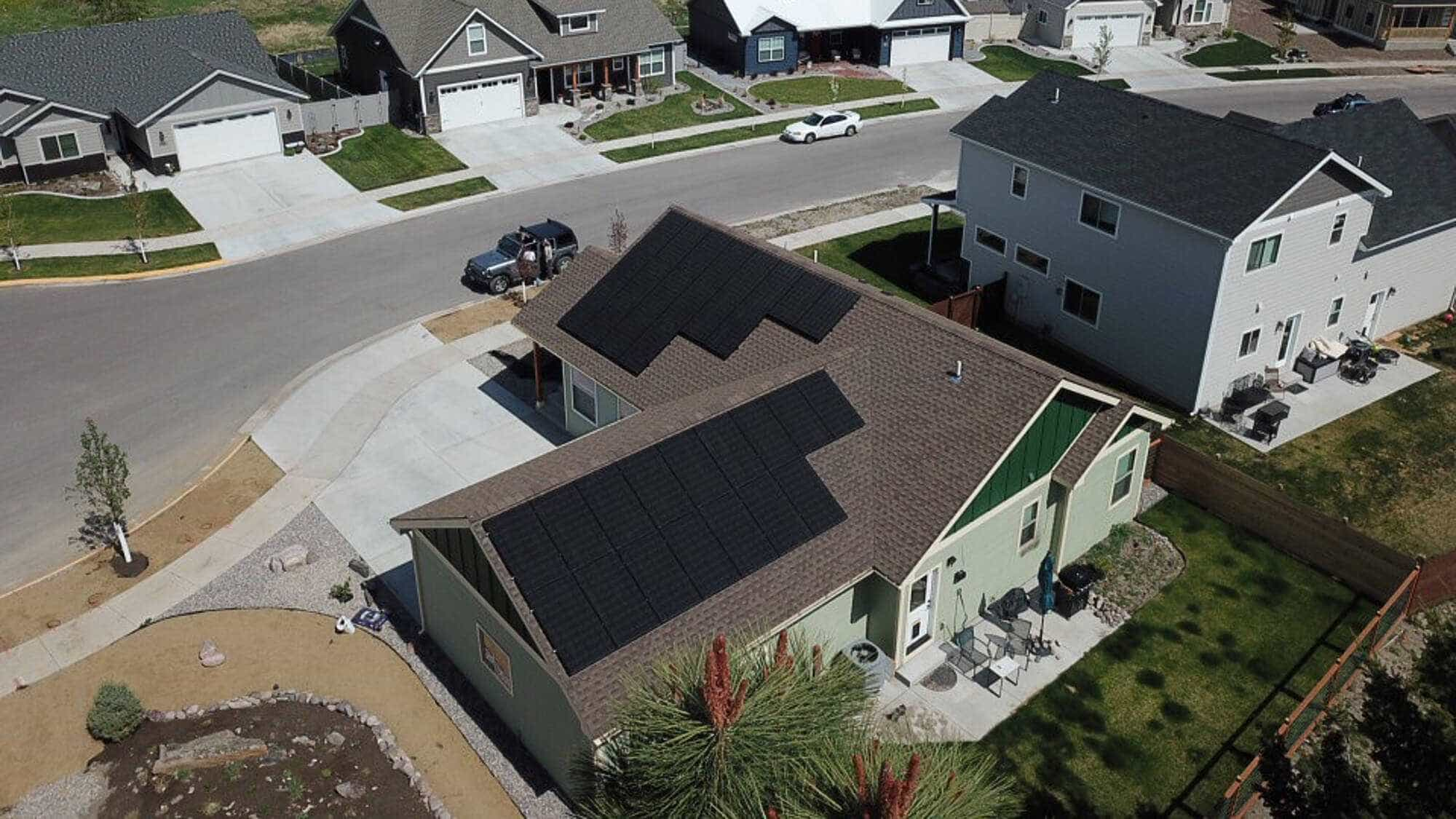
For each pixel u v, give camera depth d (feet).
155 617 72.43
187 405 96.68
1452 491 88.94
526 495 60.08
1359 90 195.72
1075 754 63.26
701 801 38.52
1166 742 64.23
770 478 66.54
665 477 63.93
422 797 59.11
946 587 68.54
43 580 75.82
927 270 122.83
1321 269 100.01
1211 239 90.94
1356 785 43.24
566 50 172.04
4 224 129.59
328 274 121.49
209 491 85.40
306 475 87.45
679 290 88.12
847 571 64.03
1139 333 100.94
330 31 179.22
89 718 62.18
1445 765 41.34
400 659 69.15
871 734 50.93
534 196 143.95
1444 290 116.16
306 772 60.54
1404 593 71.97
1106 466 77.10
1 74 144.46
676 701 40.88
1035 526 73.97
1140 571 78.02
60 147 141.49
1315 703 64.34
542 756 60.95
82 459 76.48
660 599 58.85
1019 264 112.06
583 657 55.31
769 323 82.79
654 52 181.98
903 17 196.34
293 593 74.64
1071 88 112.16
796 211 141.90
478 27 160.35
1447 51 219.61
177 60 150.71
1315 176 93.66
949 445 68.64
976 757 60.29
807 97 184.65
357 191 143.64
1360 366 103.91
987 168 112.06
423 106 160.04
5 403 96.43
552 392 99.50
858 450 70.90
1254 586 76.84
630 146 161.99
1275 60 211.61
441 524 61.21
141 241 123.85
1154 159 99.04
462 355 105.40
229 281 119.75
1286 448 94.02
